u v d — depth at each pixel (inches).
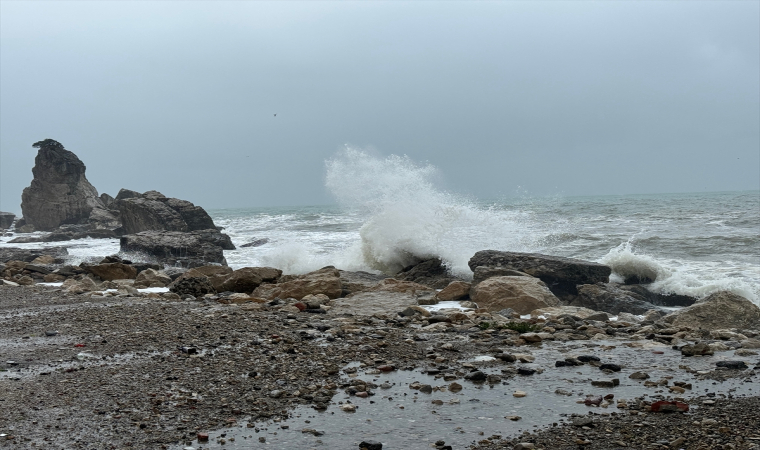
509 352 327.6
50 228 2854.3
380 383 270.1
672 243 1021.8
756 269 740.0
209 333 373.4
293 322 411.2
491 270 613.3
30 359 322.0
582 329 399.9
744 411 219.6
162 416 227.8
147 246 1152.8
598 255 940.0
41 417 227.3
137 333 378.9
